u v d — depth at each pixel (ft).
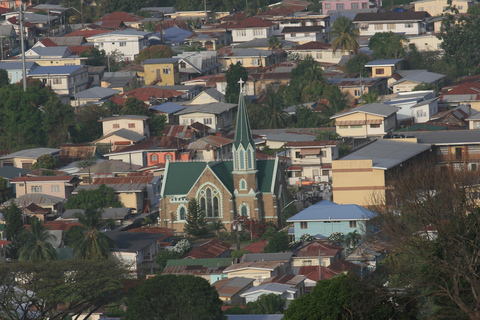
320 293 520.83
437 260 515.50
